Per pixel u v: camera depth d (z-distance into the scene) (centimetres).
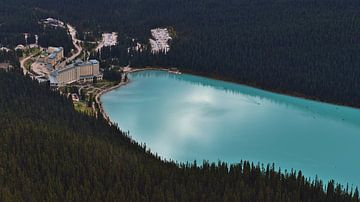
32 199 17988
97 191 19262
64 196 18812
